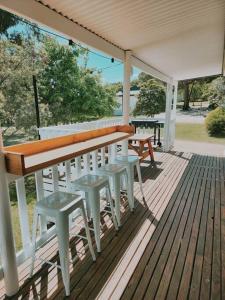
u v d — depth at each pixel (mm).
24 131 8914
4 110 8180
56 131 4820
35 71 8414
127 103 4066
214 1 2287
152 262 2055
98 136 3113
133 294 1709
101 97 14633
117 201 2611
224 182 4242
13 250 1682
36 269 1968
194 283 1809
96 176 2434
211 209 3127
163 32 3158
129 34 3137
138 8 2361
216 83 15016
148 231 2570
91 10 2314
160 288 1761
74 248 2248
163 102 16484
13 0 1833
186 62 5367
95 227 2146
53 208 1718
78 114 13164
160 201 3393
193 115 19562
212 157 6379
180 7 2398
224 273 1919
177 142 9211
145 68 5184
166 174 4773
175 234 2512
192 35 3398
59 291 1745
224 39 3355
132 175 3006
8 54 7914
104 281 1837
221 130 11023
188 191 3801
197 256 2137
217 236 2471
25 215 2043
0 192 1590
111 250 2229
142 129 8883
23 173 1537
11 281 1688
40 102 11273
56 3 2125
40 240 2232
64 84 12227
